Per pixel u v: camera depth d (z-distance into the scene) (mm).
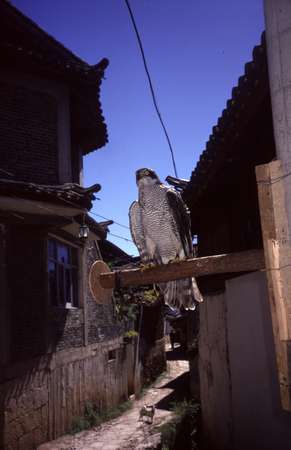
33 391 9711
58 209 8891
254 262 3088
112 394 14812
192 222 9977
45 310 10195
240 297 5699
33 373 9750
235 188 6797
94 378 13336
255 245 5746
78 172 12734
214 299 7641
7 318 9055
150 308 21469
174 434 9266
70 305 12352
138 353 18312
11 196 8109
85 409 12422
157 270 3404
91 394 12977
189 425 9945
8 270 9297
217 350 7441
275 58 2857
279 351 2580
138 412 14250
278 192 2719
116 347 15805
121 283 3521
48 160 10336
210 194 7309
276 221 2697
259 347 5055
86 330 12867
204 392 8898
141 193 4758
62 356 11164
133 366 17688
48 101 10555
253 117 4660
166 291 4031
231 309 6086
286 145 2744
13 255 9516
